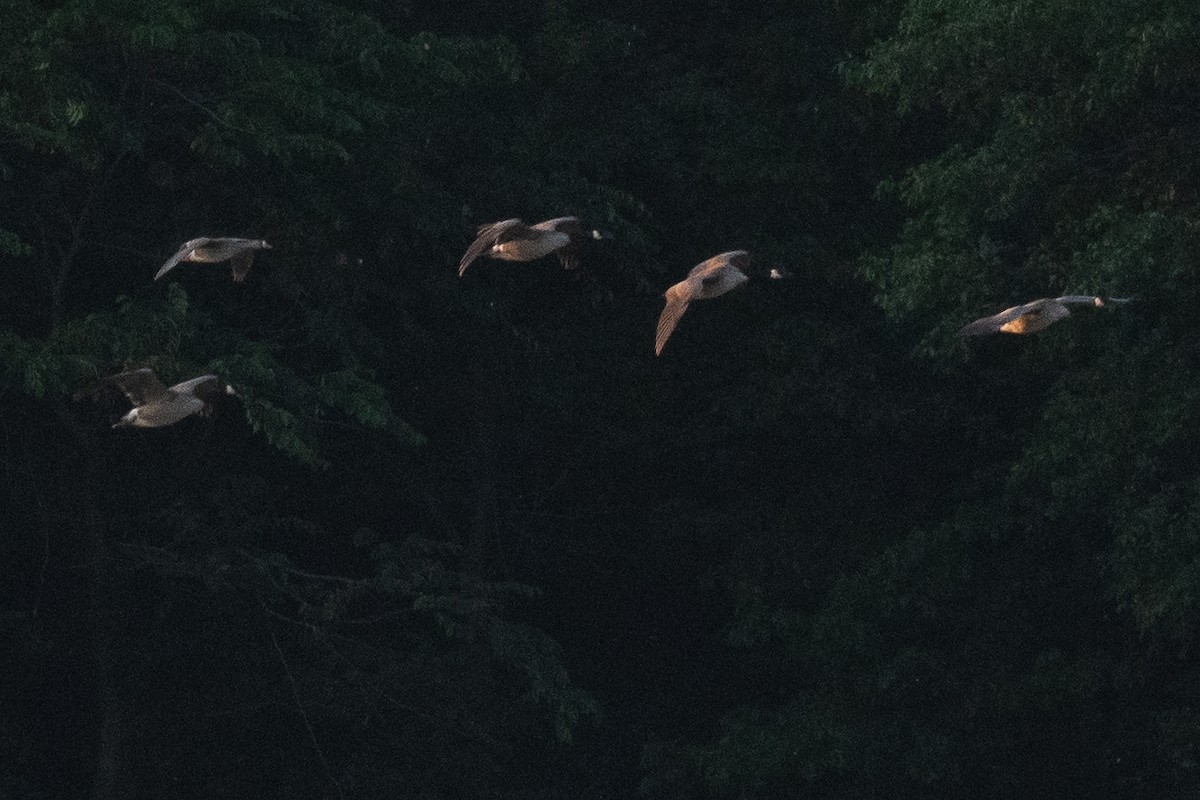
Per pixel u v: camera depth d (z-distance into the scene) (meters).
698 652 98.75
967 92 72.25
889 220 88.88
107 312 68.75
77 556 79.19
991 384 85.94
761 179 87.44
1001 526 81.94
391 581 79.12
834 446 92.19
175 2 67.19
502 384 92.44
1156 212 66.75
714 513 91.81
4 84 66.25
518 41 88.81
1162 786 80.75
